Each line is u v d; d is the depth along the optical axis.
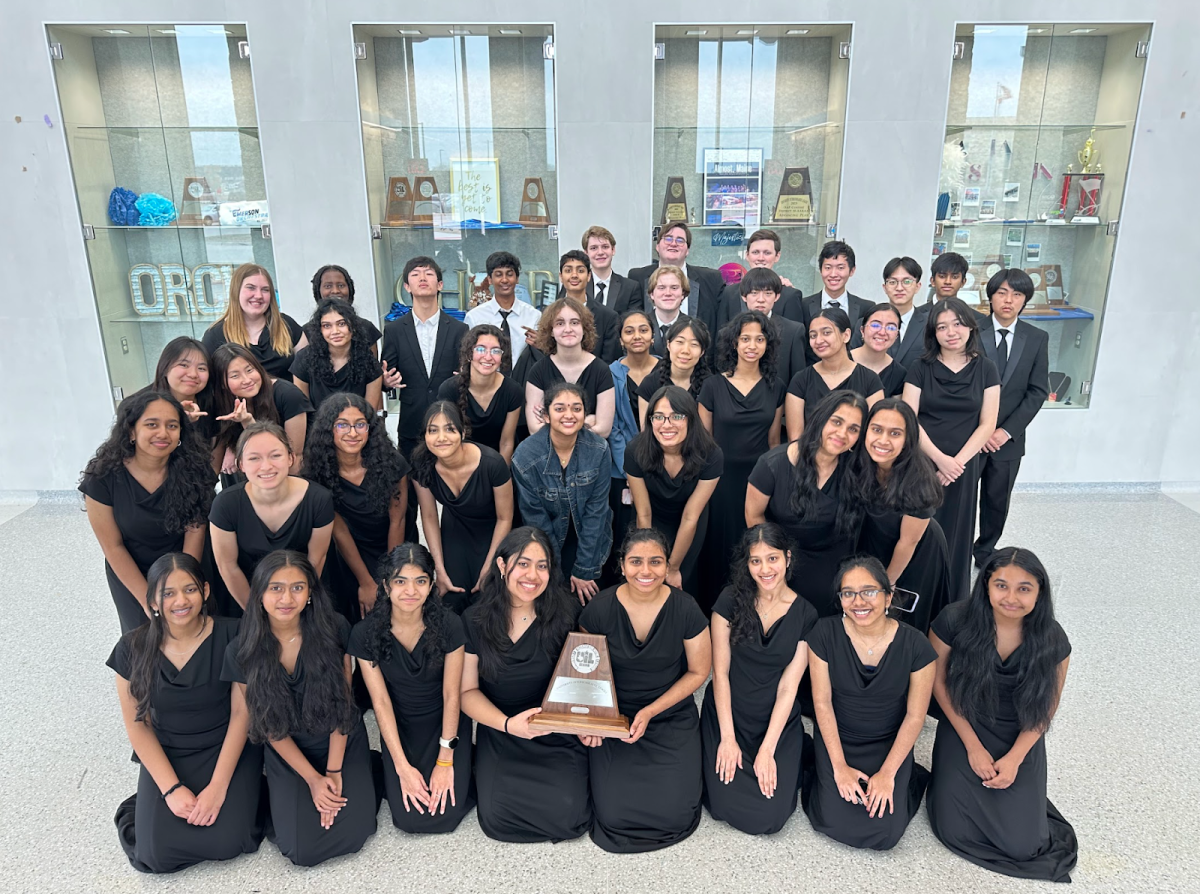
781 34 5.25
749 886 2.50
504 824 2.71
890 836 2.63
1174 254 5.54
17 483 5.86
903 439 2.85
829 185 5.52
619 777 2.75
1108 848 2.64
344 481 3.12
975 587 2.70
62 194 5.30
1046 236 5.70
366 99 5.24
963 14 5.14
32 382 5.64
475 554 3.39
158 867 2.54
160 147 5.45
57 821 2.80
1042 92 5.46
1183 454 5.92
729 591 2.90
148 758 2.58
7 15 4.99
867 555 2.84
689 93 5.34
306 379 3.90
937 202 5.48
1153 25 5.14
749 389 3.51
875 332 3.79
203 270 5.63
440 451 3.00
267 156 5.25
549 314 3.62
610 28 5.09
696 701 3.41
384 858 2.64
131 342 5.75
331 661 2.63
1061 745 3.17
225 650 2.60
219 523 2.86
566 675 2.77
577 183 5.36
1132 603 4.26
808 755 3.03
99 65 5.30
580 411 3.02
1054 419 5.86
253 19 5.02
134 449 2.88
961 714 2.69
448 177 5.45
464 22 5.06
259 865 2.61
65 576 4.69
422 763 2.80
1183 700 3.44
